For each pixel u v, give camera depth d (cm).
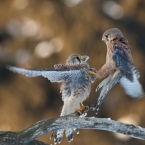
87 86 835
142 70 1789
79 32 1773
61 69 801
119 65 735
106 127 786
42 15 1833
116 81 777
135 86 702
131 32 1852
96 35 1775
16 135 780
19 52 1820
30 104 1773
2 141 777
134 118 1762
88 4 1814
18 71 718
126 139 1727
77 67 824
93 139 1725
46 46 1798
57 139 841
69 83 830
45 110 1784
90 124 786
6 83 1789
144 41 1864
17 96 1772
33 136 782
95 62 1750
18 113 1755
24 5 1866
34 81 1795
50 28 1809
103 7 1834
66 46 1772
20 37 1839
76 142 1712
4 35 1869
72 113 829
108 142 1728
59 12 1820
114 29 812
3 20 1869
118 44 789
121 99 1777
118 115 1775
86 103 1684
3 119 1739
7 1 1881
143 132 789
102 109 1772
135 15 1867
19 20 1862
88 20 1788
